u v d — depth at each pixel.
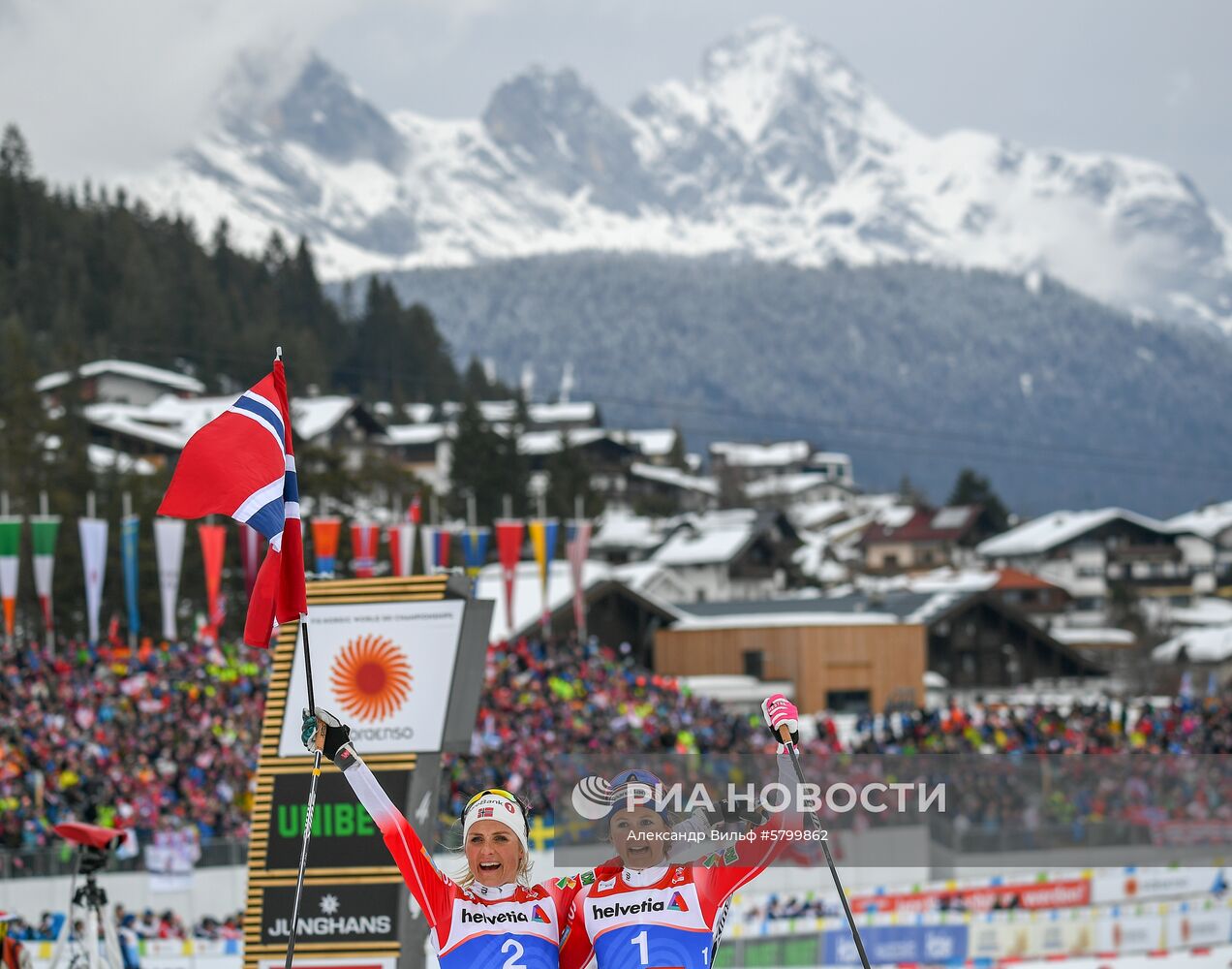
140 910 117.75
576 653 189.75
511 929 29.16
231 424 35.47
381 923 54.84
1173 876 131.38
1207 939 130.88
